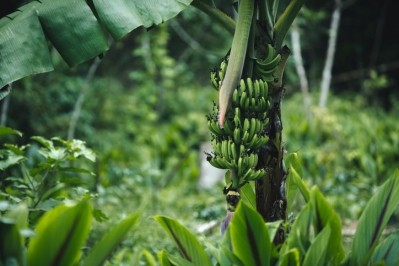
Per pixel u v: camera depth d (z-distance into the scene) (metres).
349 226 9.51
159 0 5.21
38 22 5.11
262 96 5.04
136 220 4.21
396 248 4.68
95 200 9.39
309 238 4.60
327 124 15.09
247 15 4.98
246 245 4.48
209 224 8.45
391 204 4.63
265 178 5.16
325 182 11.12
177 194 11.62
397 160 12.73
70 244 4.08
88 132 14.65
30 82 13.28
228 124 5.03
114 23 5.07
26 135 13.18
